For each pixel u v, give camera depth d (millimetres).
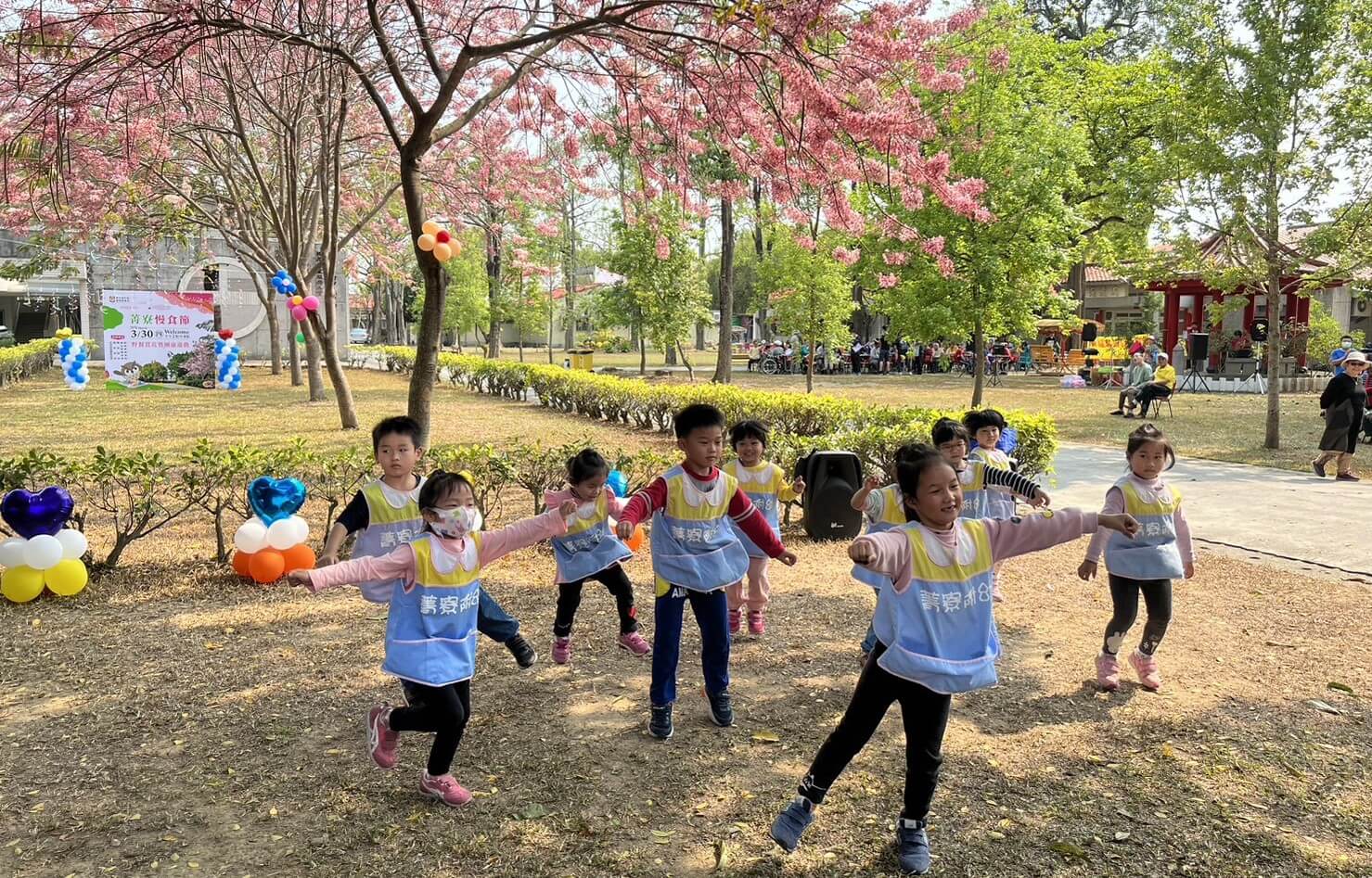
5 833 3072
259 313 32906
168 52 7027
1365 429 14242
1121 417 17938
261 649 4930
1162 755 3709
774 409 12672
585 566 4598
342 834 3068
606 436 14211
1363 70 11820
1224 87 12438
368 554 4125
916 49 6898
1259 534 7824
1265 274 13289
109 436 13258
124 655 4832
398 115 13938
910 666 2816
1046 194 13266
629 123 8750
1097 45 23125
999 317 13977
